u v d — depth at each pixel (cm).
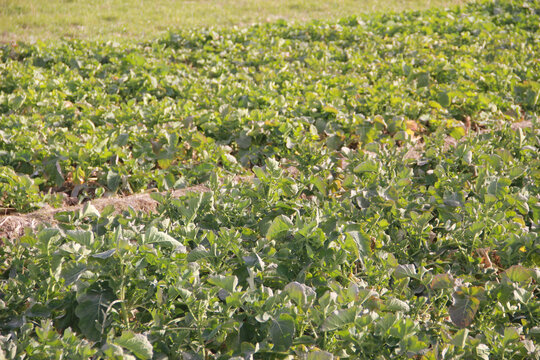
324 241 351
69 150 567
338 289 317
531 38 1146
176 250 336
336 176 547
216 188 447
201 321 295
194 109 716
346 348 295
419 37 1119
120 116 677
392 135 671
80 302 300
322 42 1129
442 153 545
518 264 372
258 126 617
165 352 288
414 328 284
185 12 1578
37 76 842
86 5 1577
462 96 759
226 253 362
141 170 564
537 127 595
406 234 412
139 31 1362
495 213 424
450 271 392
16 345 277
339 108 700
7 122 629
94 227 391
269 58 1012
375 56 1008
